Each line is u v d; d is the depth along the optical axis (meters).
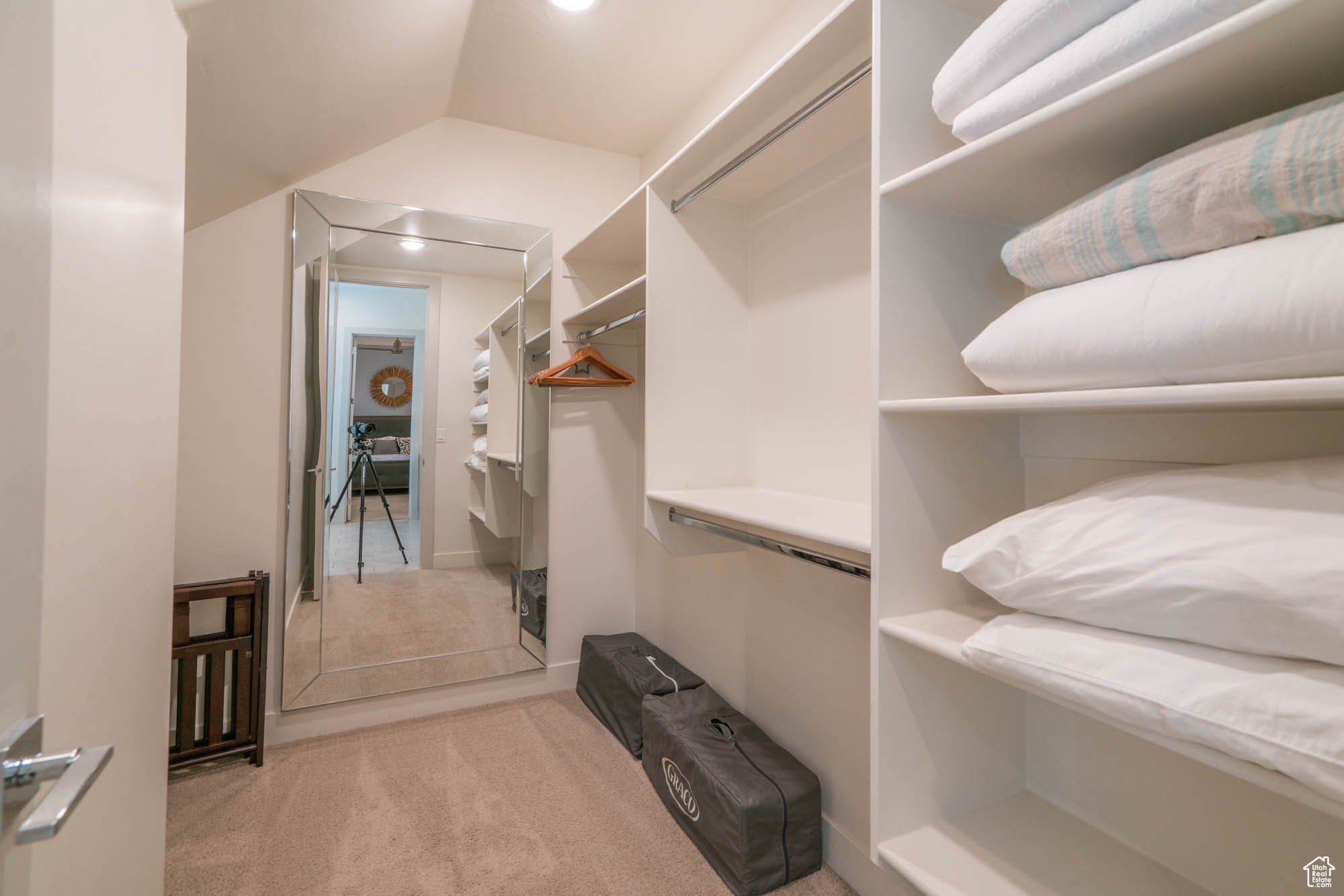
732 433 1.92
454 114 2.43
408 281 2.39
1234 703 0.54
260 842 1.61
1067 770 1.02
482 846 1.60
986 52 0.81
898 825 0.93
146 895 0.98
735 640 2.03
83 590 0.72
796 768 1.60
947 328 1.00
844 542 1.03
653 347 1.79
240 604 1.99
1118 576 0.63
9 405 0.54
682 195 1.85
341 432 2.29
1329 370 0.51
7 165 0.53
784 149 1.60
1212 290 0.57
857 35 1.12
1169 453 0.89
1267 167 0.54
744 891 1.43
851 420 1.57
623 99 2.30
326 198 2.25
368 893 1.44
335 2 1.34
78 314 0.69
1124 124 0.72
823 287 1.66
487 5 1.78
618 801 1.81
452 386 2.48
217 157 1.65
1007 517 1.07
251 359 2.14
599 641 2.56
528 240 2.58
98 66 0.73
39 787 0.55
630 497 2.79
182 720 1.90
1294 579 0.51
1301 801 0.50
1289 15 0.51
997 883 0.84
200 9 1.05
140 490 0.90
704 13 1.81
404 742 2.17
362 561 2.32
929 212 0.99
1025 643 0.72
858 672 1.51
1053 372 0.73
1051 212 1.01
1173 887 0.84
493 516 2.54
